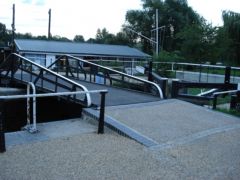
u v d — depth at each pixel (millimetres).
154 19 62188
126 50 38438
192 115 7309
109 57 34812
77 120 6539
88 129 5887
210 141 5594
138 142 5258
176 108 7801
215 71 18828
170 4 63344
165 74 17750
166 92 9523
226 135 6020
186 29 28984
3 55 15805
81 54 32938
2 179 3691
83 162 4312
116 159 4496
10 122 9156
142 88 12320
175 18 61250
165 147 5117
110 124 5859
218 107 9422
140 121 6418
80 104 7344
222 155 4934
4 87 11984
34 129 5539
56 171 3980
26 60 10094
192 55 27828
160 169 4258
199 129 6266
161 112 7297
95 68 12773
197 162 4586
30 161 4246
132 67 24297
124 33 67000
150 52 63469
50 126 6004
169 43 61312
